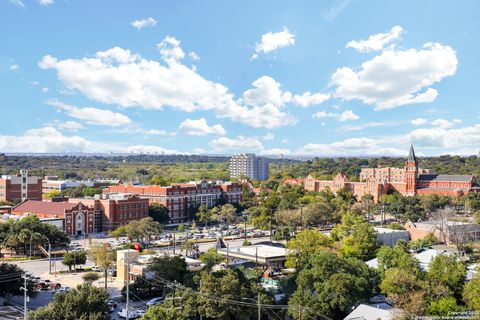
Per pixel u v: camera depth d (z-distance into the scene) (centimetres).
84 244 18888
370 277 10438
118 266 13300
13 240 15825
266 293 9688
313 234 14212
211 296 8981
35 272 14025
